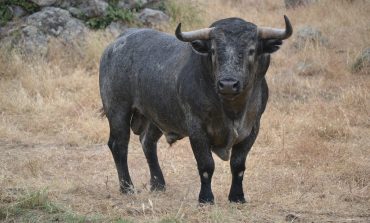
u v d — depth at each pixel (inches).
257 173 1090.1
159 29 1961.1
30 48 1811.0
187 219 814.5
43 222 807.1
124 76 994.7
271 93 1657.2
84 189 1002.7
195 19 2066.9
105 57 1044.5
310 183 1028.5
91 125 1378.0
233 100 820.6
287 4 2474.2
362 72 1803.6
